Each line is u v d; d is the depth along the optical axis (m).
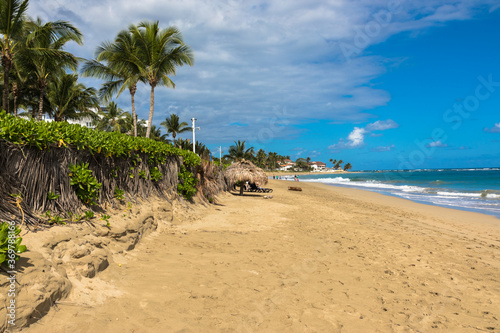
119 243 4.74
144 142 7.46
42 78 19.97
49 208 4.04
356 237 7.88
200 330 2.86
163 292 3.60
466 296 4.23
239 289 3.94
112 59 19.61
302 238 7.36
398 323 3.34
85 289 3.21
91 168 5.18
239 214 10.65
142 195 7.07
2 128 3.43
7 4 14.19
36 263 2.84
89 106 28.38
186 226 7.68
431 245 7.38
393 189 34.16
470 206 17.80
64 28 16.80
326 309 3.57
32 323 2.40
